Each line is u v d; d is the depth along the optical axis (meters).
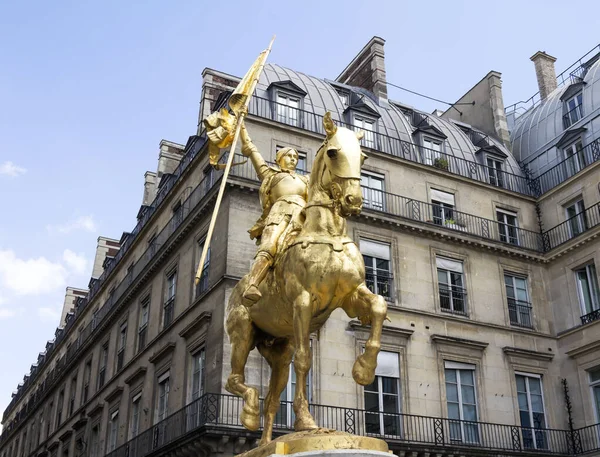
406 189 30.11
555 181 33.44
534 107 40.50
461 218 31.05
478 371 27.86
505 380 28.36
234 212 24.84
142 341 31.23
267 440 5.65
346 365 24.59
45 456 43.72
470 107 40.84
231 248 24.23
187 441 21.72
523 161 36.44
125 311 34.72
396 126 32.84
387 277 27.62
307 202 5.55
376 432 24.38
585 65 37.38
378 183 29.67
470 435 26.55
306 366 5.09
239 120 6.52
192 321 25.16
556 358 30.22
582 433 28.36
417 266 28.42
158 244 31.38
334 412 23.70
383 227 28.20
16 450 54.19
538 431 28.25
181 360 26.00
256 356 22.30
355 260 5.30
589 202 30.92
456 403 26.88
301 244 5.26
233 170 25.27
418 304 27.69
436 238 29.34
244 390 5.60
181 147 41.97
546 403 29.09
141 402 29.09
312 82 32.44
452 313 28.52
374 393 25.03
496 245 30.59
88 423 35.69
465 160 32.97
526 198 33.44
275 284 5.49
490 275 30.33
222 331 23.09
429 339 27.20
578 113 34.56
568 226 31.91
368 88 36.75
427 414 25.81
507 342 29.25
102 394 34.69
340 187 5.14
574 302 30.42
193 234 27.88
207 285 25.28
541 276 31.81
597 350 28.73
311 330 5.69
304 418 5.02
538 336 30.22
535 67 42.56
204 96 33.91
